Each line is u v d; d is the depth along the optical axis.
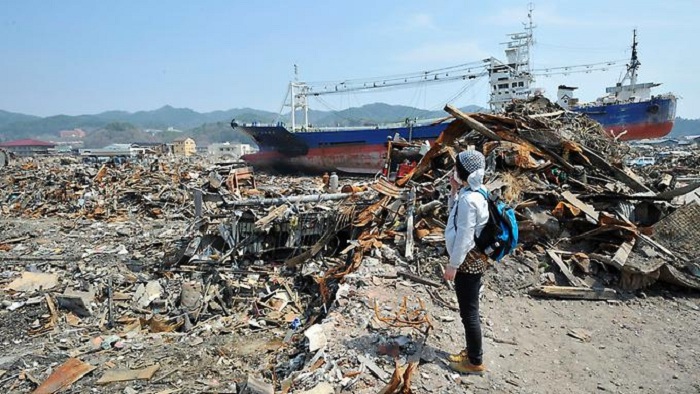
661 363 4.89
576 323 5.80
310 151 37.62
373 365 4.57
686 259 7.01
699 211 7.53
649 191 9.10
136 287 10.67
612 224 7.49
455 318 5.70
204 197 11.95
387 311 5.84
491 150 9.62
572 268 7.04
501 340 5.23
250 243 11.29
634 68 41.41
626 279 6.73
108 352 7.66
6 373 6.95
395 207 9.02
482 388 4.25
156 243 14.31
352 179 32.84
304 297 9.48
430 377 4.36
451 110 10.10
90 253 13.53
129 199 22.67
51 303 9.71
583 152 9.72
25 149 126.75
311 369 4.73
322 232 11.05
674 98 28.70
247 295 9.99
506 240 3.97
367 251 8.09
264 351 7.34
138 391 6.18
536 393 4.25
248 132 40.72
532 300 6.43
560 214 7.84
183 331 8.78
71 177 26.89
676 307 6.28
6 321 9.05
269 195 15.40
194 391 6.05
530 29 37.38
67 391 6.28
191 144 106.06
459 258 3.86
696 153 37.41
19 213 22.05
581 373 4.65
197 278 10.89
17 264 12.64
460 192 4.01
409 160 13.73
